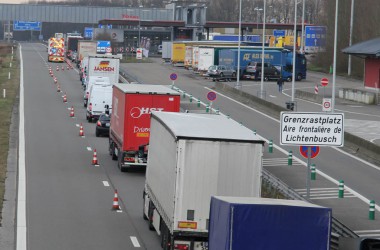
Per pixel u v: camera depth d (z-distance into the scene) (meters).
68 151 103.25
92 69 171.38
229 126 57.78
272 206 40.38
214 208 43.81
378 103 180.25
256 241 40.25
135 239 59.47
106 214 68.06
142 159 88.44
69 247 56.19
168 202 53.31
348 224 67.81
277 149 111.31
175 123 57.19
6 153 99.00
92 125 131.12
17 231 60.41
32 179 83.00
